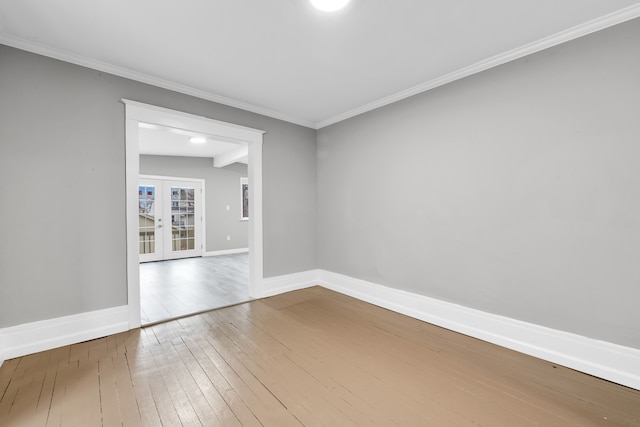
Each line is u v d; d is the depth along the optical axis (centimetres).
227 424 143
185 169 682
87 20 182
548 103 203
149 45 212
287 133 374
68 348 218
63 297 223
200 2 166
